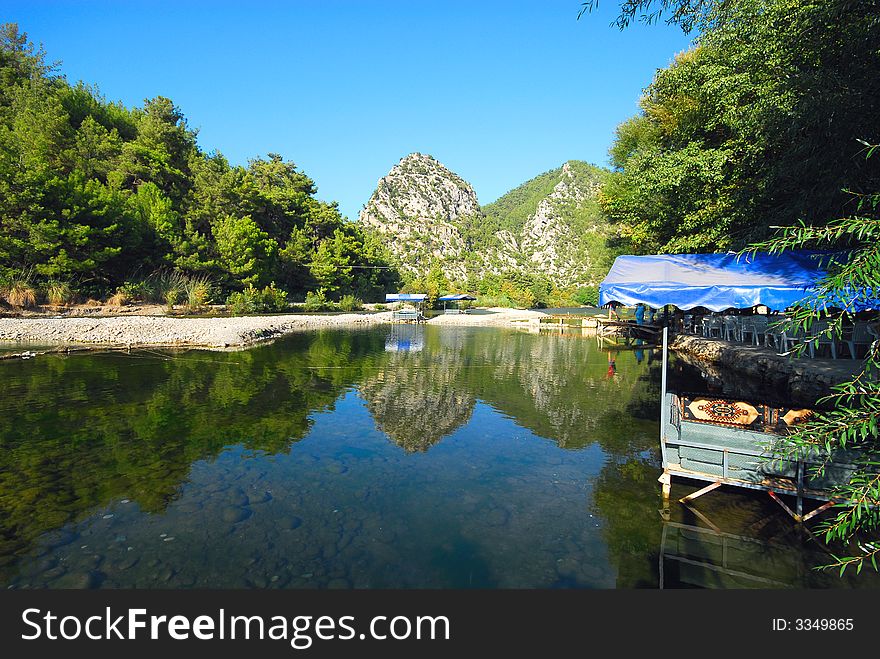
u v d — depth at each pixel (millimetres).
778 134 8398
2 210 26609
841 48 7020
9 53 43812
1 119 35219
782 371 9609
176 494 5668
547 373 15789
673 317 26156
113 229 31328
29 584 3832
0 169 26203
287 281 55344
